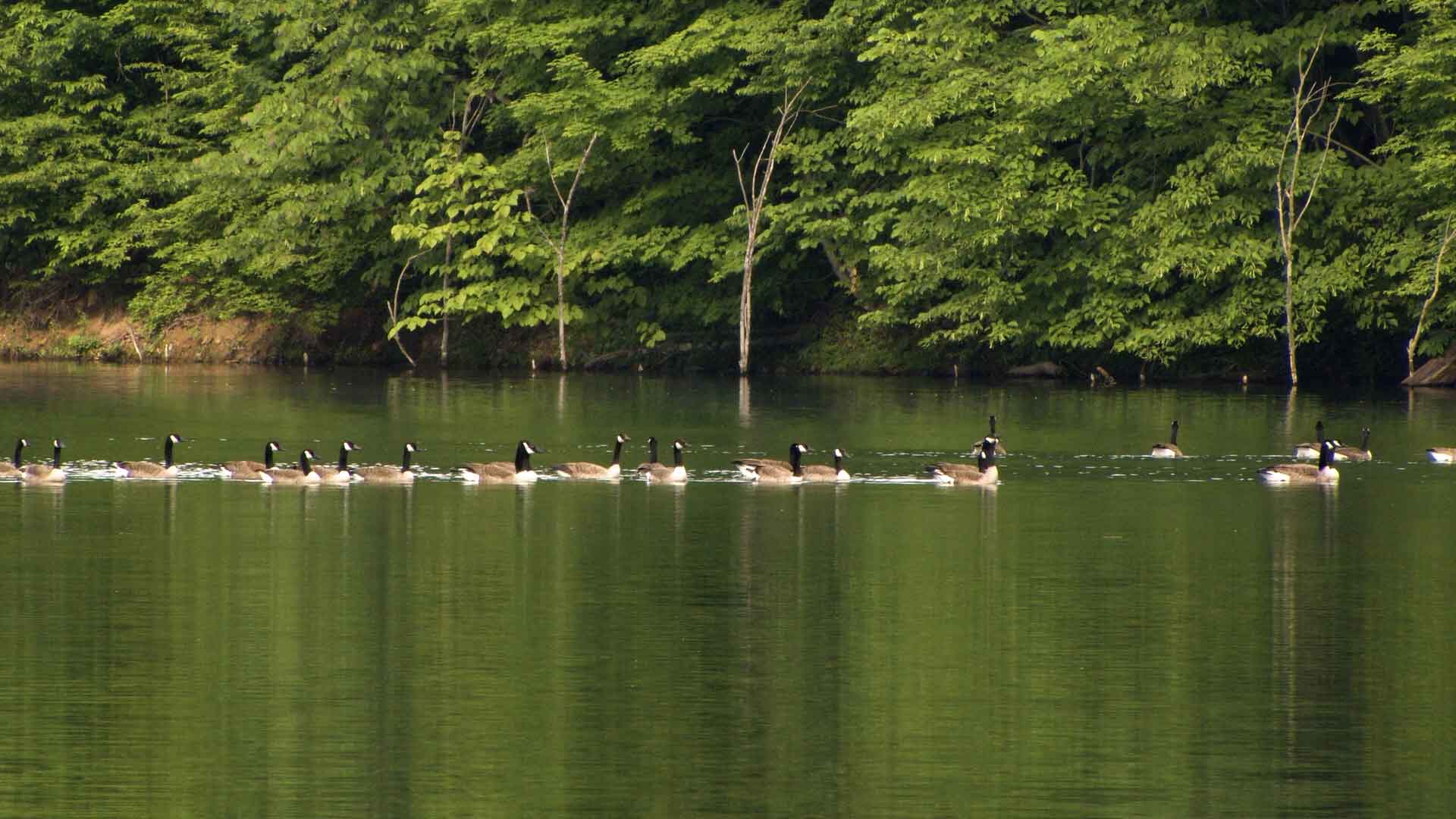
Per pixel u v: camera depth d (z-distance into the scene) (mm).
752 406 52188
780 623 21953
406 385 60219
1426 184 54969
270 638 21031
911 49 60688
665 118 65875
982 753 16875
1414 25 57688
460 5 66812
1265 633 21516
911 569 25578
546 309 67062
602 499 32875
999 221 59219
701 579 24688
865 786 15969
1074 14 62750
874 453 40344
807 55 62531
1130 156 62344
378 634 21234
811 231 63094
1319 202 58781
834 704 18375
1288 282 57281
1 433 43062
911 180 60125
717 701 18484
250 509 31297
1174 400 54562
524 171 67000
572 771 16266
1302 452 39094
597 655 20281
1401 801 15680
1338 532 29047
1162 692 18906
